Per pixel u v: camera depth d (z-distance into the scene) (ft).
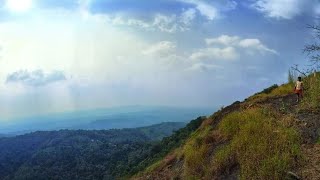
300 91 59.11
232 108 70.33
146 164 126.72
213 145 56.65
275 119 53.36
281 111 56.75
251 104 65.26
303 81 63.93
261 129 50.39
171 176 60.44
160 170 66.90
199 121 130.52
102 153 402.72
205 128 69.41
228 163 48.06
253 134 50.37
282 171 39.78
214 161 50.60
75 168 353.92
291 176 38.60
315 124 48.06
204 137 61.00
